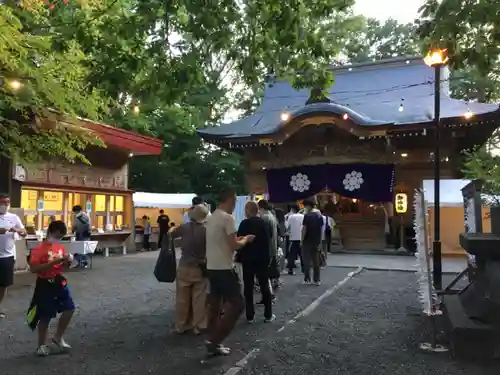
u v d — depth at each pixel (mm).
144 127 25359
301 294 9344
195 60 5516
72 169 16562
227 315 5199
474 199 7918
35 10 7992
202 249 6355
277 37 5973
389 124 19234
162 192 30266
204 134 22578
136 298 8906
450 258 16391
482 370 4836
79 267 13656
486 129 20562
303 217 11383
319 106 20094
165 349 5562
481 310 5559
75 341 5883
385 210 20938
